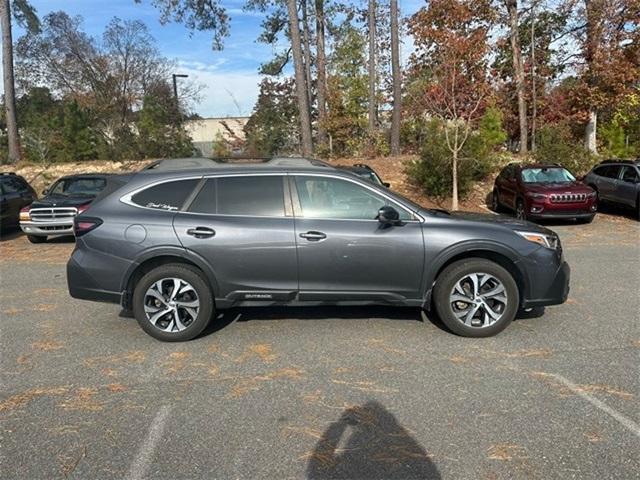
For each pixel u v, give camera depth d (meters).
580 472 2.64
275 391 3.62
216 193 4.70
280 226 4.57
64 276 7.59
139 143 21.95
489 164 16.55
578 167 17.62
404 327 4.92
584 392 3.52
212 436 3.04
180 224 4.57
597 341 4.48
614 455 2.78
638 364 3.98
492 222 4.76
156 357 4.29
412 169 16.16
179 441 2.99
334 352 4.32
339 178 4.68
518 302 4.63
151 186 4.73
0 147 26.17
